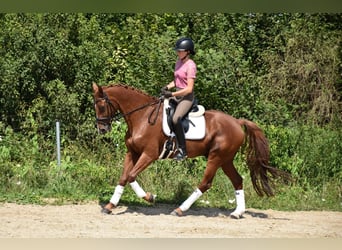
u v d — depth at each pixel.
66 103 14.08
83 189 11.40
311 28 17.03
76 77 14.62
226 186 11.78
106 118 9.77
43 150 13.70
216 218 9.96
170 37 13.58
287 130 13.49
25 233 8.20
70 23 15.34
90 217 9.48
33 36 14.46
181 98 9.74
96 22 15.89
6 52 14.58
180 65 9.68
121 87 9.84
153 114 9.80
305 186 12.72
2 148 12.55
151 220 9.48
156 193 11.41
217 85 13.29
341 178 13.06
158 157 9.86
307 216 10.52
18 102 14.44
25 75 14.30
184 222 9.46
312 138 13.71
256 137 10.07
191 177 12.30
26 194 10.77
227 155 9.91
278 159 12.85
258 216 10.32
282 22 17.45
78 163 12.64
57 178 11.47
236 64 14.17
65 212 9.77
